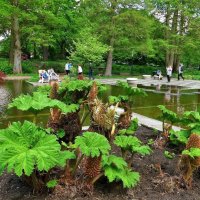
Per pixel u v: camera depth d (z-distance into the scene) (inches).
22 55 1467.8
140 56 1643.7
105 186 146.6
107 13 1153.4
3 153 115.3
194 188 153.9
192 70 1684.3
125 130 207.5
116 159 140.1
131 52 1238.3
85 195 137.4
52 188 136.9
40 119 350.6
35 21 1117.1
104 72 1280.8
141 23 1127.6
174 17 1398.9
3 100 503.8
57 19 1149.1
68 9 1374.3
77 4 1407.5
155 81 1059.3
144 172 167.2
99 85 218.4
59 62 1327.5
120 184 147.2
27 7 1087.0
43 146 120.6
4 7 992.9
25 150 119.0
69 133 189.3
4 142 120.1
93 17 1176.2
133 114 358.3
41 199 133.2
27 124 128.7
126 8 1175.0
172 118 215.6
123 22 1141.7
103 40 1203.2
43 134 125.3
